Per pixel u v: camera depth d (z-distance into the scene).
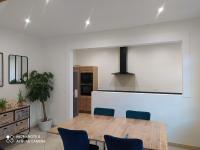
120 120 2.88
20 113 3.73
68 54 4.72
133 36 3.92
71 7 2.78
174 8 2.85
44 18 3.31
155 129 2.41
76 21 3.51
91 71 6.54
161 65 6.06
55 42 4.89
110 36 4.18
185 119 3.49
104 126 2.56
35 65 4.82
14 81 4.18
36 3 2.62
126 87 6.59
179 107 3.54
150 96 3.81
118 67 6.71
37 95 4.45
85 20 3.44
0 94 3.85
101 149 3.06
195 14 3.15
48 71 5.00
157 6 2.76
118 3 2.63
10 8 2.80
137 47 6.38
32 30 4.17
